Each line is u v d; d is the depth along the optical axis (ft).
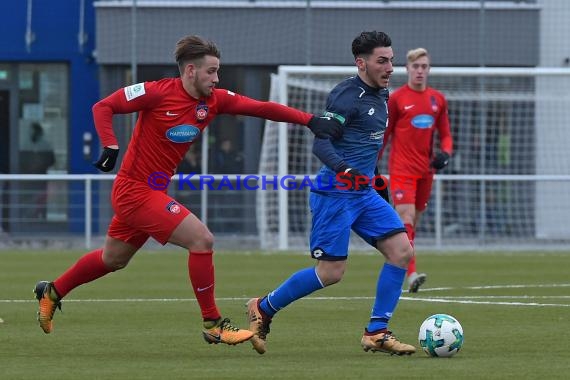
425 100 113.70
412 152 114.01
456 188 195.00
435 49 208.64
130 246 74.13
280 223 180.65
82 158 215.10
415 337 80.74
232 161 207.21
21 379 61.31
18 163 216.13
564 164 201.26
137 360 69.15
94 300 106.63
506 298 107.96
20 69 215.31
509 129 200.64
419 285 113.91
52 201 192.13
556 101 200.34
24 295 111.75
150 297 109.60
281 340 78.89
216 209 193.57
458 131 199.52
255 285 122.31
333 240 73.36
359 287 119.75
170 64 208.85
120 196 71.92
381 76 73.87
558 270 143.23
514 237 195.83
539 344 75.92
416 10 208.33
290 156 193.77
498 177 179.01
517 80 199.41
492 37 207.72
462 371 63.82
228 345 76.07
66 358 70.13
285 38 209.97
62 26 213.87
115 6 206.90
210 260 71.26
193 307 100.27
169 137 71.15
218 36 209.46
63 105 215.72
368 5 208.33
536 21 207.41
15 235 191.21
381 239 73.67
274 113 72.64
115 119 199.21
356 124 74.13
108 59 207.51
